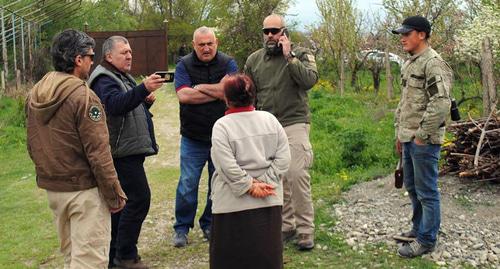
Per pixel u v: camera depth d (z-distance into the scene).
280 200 4.02
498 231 5.48
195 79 5.64
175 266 5.37
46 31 26.53
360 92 18.58
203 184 8.42
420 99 4.81
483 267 4.85
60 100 3.76
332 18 19.03
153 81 4.66
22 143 13.14
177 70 5.71
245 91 3.94
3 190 9.21
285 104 5.34
